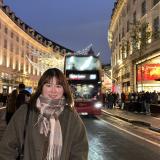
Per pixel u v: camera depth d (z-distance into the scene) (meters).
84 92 29.56
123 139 16.25
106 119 28.62
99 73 29.75
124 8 60.38
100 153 12.47
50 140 3.58
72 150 3.72
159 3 38.56
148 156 12.04
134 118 27.47
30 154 3.59
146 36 38.97
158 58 40.62
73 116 3.73
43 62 68.12
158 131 19.50
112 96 45.31
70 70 29.84
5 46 68.62
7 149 3.68
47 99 3.69
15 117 3.70
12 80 71.75
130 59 50.38
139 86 45.56
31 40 88.06
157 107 32.16
